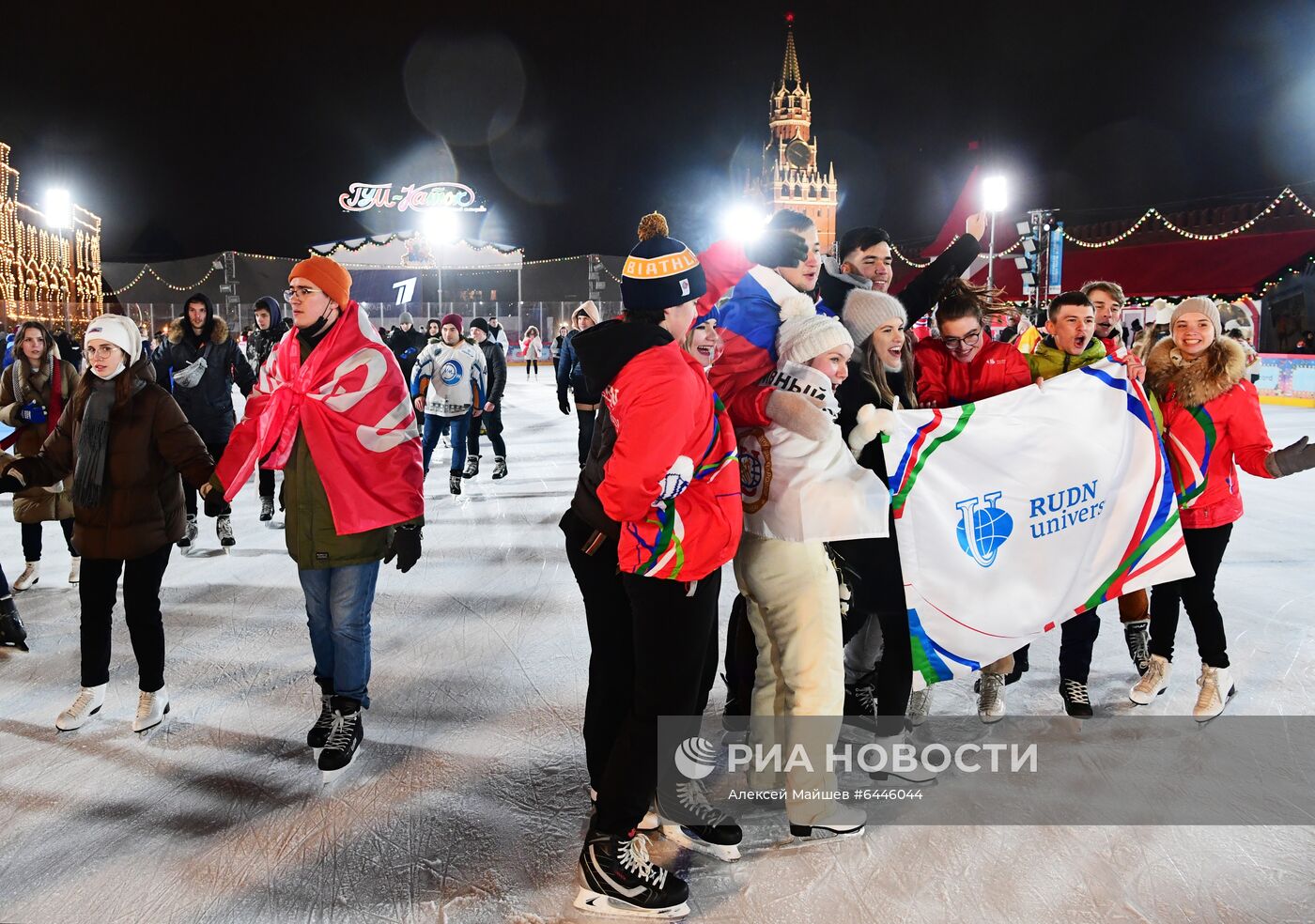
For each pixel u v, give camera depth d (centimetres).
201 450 332
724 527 224
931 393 334
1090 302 337
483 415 910
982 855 255
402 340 1051
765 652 289
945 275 360
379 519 312
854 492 249
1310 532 630
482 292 3944
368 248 3806
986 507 296
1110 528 313
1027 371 330
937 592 292
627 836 233
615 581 247
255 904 238
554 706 361
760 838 268
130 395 325
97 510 327
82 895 242
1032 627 304
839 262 343
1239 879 242
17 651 424
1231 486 330
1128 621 380
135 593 332
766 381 256
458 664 407
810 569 255
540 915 233
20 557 608
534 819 278
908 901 236
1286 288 1645
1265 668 385
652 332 222
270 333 845
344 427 309
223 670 401
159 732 340
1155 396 338
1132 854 255
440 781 302
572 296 3988
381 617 474
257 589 529
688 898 240
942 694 366
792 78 7944
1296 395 1480
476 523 709
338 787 298
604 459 235
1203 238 2256
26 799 291
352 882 247
